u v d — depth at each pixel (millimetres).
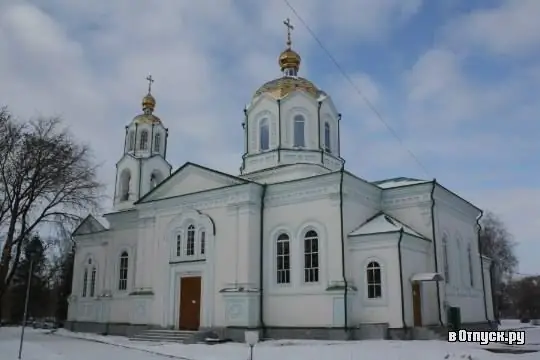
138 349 22484
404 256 24609
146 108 40188
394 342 22172
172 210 30562
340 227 25141
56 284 58469
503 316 72562
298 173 29281
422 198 27312
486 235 61188
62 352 21391
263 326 26281
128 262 35219
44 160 30453
